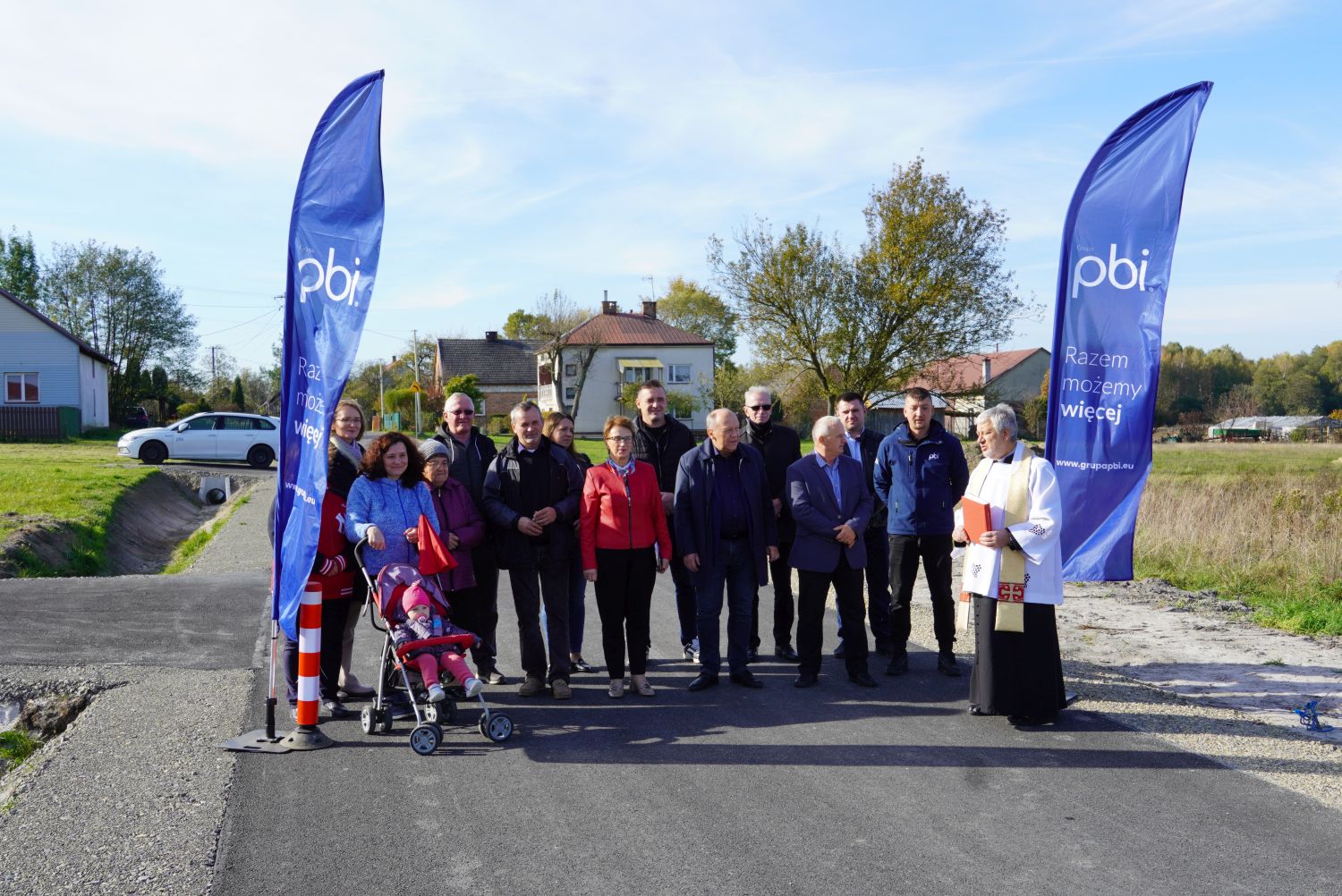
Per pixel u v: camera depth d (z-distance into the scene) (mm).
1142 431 6965
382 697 6047
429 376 76938
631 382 56562
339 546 6285
